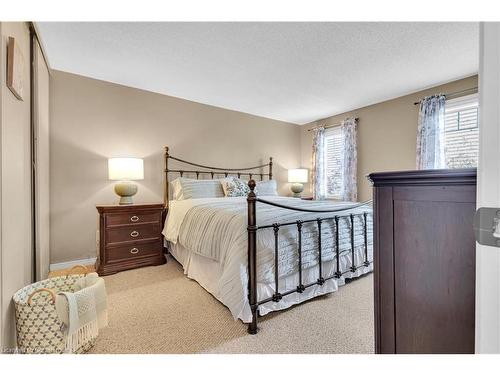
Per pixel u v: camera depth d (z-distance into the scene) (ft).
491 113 1.66
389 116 11.44
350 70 8.52
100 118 9.43
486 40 1.70
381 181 2.81
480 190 1.73
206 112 12.21
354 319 5.33
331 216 6.81
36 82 6.21
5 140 3.64
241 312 4.90
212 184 10.71
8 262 3.69
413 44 6.91
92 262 9.18
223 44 6.95
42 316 3.78
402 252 2.63
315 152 14.74
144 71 8.70
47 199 7.91
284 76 9.02
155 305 5.99
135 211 8.76
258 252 5.26
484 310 1.71
